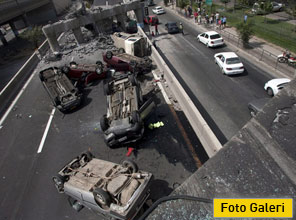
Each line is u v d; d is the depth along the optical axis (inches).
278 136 65.7
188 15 1349.7
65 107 488.7
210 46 816.3
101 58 817.5
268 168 63.7
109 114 404.5
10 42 1569.9
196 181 70.3
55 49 946.1
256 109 404.5
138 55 732.7
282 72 577.3
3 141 450.6
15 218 286.7
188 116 407.2
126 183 252.2
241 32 764.0
